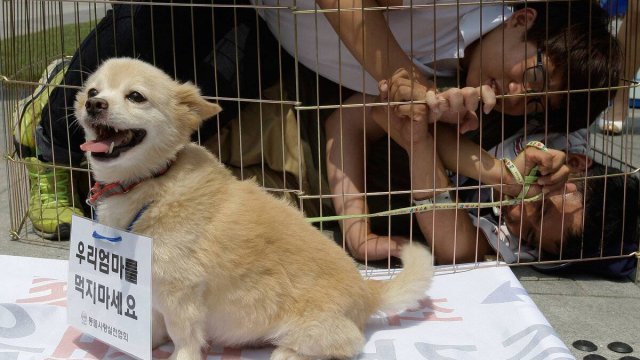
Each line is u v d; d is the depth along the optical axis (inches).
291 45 139.9
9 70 143.6
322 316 91.4
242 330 93.3
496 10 135.1
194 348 89.8
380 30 125.5
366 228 133.1
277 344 94.1
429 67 139.6
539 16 131.0
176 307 87.9
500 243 131.1
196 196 88.3
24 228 148.0
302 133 146.8
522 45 129.3
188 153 92.7
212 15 130.6
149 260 86.0
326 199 147.3
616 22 150.2
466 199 141.6
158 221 87.0
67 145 139.0
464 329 103.7
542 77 128.4
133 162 87.4
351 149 140.6
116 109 85.4
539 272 133.3
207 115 93.8
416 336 101.7
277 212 95.0
